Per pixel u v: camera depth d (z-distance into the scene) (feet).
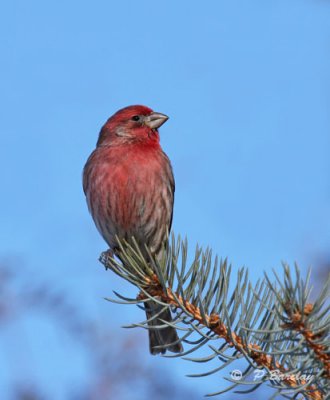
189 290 20.18
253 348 18.03
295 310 16.28
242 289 18.33
